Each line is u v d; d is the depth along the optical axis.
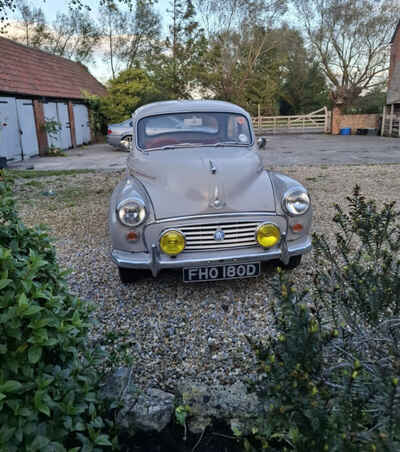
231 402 2.32
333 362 1.99
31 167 12.73
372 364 1.85
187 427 2.25
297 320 1.63
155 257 3.47
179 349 2.96
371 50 32.31
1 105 14.12
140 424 2.22
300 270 4.18
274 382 1.60
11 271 1.73
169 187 3.69
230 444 2.16
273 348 1.71
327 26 32.41
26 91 15.81
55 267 2.17
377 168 11.04
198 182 3.66
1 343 1.62
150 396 2.39
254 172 4.01
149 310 3.53
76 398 1.88
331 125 29.62
